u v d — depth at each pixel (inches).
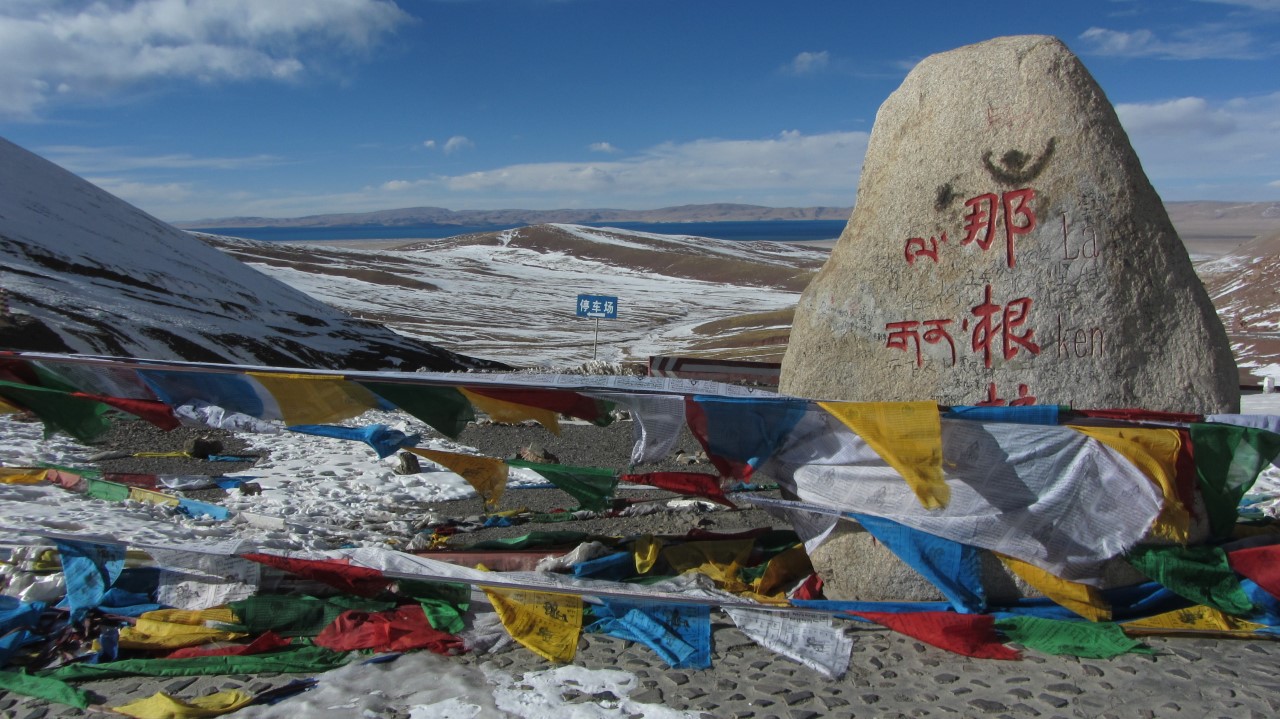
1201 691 178.9
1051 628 200.4
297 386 215.6
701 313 3656.5
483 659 192.9
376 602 217.2
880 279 237.5
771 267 5516.7
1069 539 207.3
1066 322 224.5
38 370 231.9
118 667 184.4
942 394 228.8
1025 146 227.8
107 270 1259.2
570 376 231.5
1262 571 208.8
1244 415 212.1
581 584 223.1
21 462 401.4
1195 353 226.2
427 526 320.8
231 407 218.1
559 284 4579.2
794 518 228.8
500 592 210.4
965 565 208.4
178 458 445.4
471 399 216.7
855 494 214.4
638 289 4596.5
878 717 169.9
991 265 227.5
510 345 2404.0
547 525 326.3
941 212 232.5
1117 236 225.3
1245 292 1788.9
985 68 234.2
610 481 243.4
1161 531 205.2
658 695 177.0
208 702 171.2
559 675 185.2
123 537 259.9
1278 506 336.5
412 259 5167.3
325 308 1610.5
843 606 211.2
